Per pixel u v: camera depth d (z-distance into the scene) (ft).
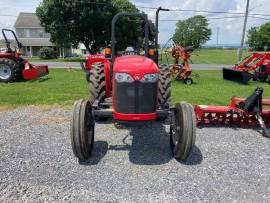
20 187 11.60
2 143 16.28
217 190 11.62
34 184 11.85
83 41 111.04
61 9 101.04
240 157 14.90
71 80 41.73
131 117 13.76
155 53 17.12
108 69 16.99
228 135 18.39
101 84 16.94
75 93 30.55
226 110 19.51
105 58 17.48
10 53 38.73
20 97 28.09
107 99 16.88
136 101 13.60
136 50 18.02
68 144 16.19
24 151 15.19
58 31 105.09
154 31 17.01
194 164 13.94
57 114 22.31
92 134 14.76
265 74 43.65
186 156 13.55
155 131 18.58
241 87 38.60
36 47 169.58
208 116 20.21
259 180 12.50
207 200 10.91
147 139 17.21
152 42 17.19
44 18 105.40
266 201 10.93
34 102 26.09
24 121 20.49
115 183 12.01
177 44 41.73
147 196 11.08
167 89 16.81
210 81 44.50
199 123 20.20
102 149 15.58
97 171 13.05
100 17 101.55
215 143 16.87
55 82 39.27
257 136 18.35
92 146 14.87
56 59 119.75
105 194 11.18
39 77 42.29
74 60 109.29
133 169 13.30
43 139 16.96
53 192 11.27
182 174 12.90
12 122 20.24
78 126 13.07
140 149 15.69
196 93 32.60
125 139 17.13
